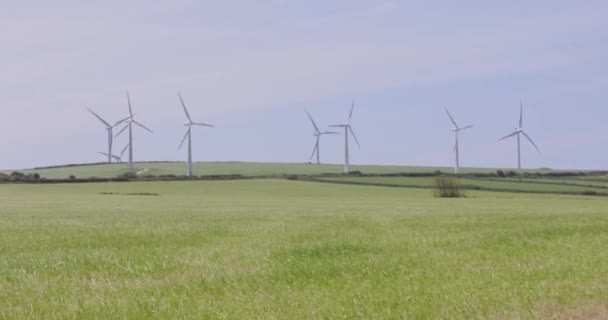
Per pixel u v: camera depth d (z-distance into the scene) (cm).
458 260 1450
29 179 14225
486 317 856
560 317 849
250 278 1205
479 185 13112
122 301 1004
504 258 1480
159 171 18400
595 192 11844
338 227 2569
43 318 891
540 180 14412
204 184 13700
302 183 14000
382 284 1127
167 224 2967
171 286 1138
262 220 3291
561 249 1647
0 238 2267
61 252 1744
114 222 3250
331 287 1113
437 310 902
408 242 1856
